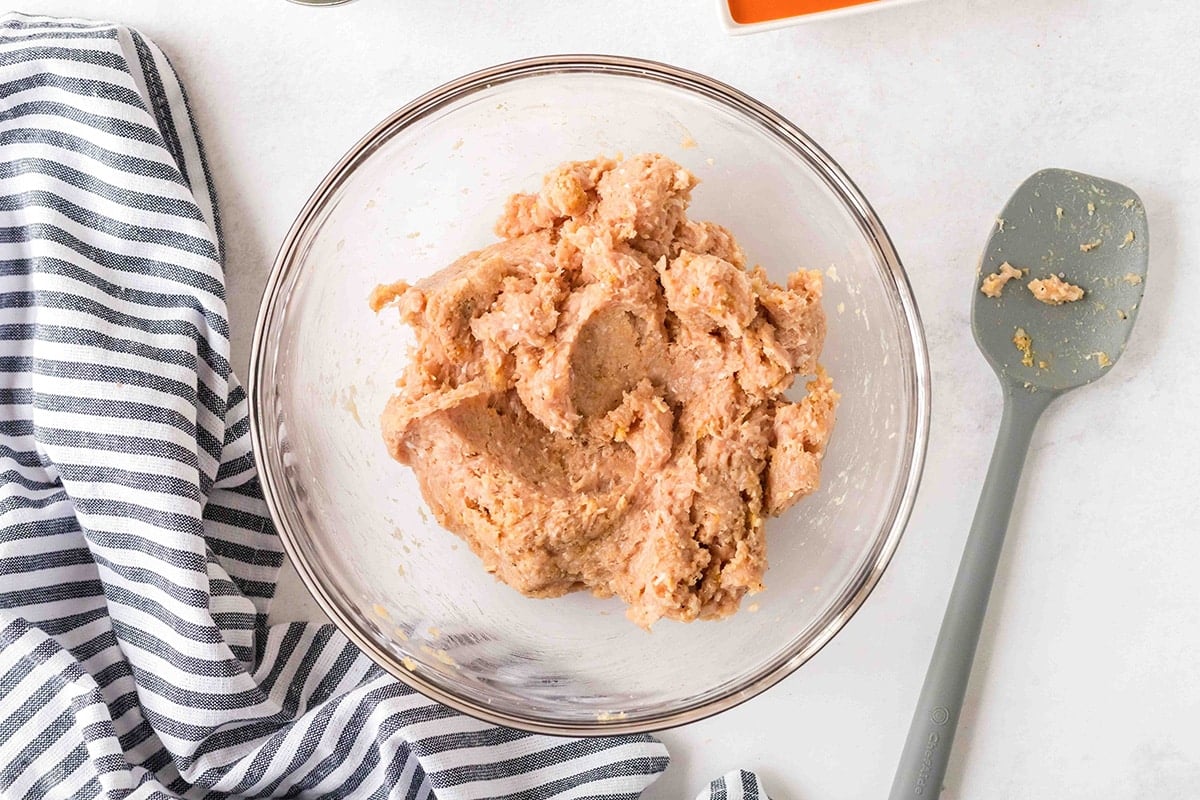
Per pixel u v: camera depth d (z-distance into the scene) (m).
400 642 0.62
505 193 0.64
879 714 0.64
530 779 0.63
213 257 0.62
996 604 0.64
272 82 0.64
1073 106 0.64
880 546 0.61
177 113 0.64
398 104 0.64
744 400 0.58
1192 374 0.64
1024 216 0.63
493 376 0.58
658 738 0.64
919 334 0.60
